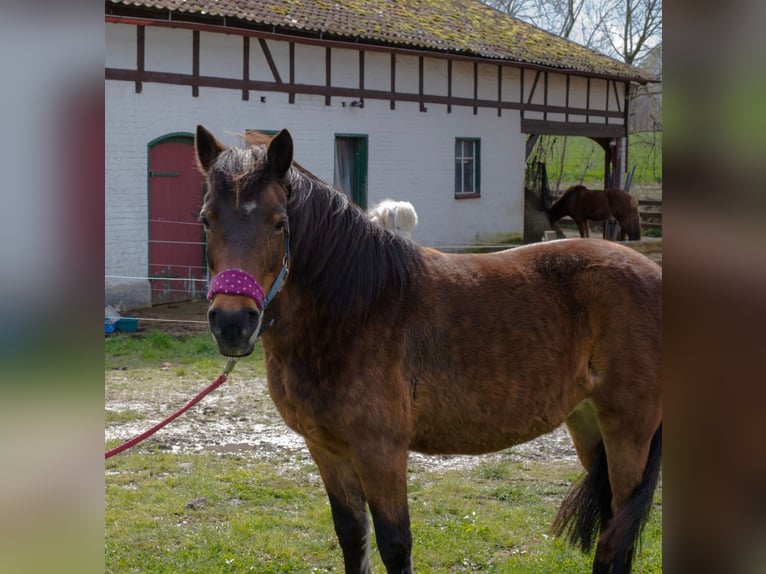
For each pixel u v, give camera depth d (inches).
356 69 645.9
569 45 919.0
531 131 824.9
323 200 127.4
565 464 235.3
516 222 824.3
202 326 453.4
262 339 129.5
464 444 138.2
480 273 140.2
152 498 203.8
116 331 436.8
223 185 115.1
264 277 114.6
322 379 124.6
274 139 117.0
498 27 864.3
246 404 299.7
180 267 536.4
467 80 748.6
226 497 206.5
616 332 141.3
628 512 138.3
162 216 526.9
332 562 169.2
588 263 144.7
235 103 563.5
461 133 747.4
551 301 141.0
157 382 331.6
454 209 748.6
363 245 128.4
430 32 714.8
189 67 534.9
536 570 162.6
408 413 129.6
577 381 143.5
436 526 185.9
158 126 519.5
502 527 184.4
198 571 162.2
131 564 164.4
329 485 137.0
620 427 142.4
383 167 676.7
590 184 1370.6
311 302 124.6
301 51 602.9
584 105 882.8
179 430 266.1
